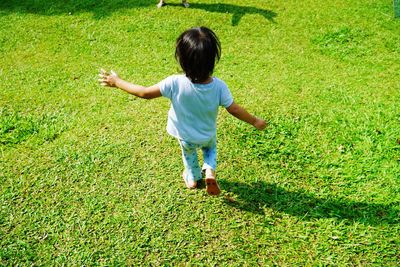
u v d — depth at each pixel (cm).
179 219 296
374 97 420
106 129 381
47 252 274
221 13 591
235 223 293
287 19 575
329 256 271
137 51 507
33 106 411
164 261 269
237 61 483
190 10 600
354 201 309
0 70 471
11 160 348
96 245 279
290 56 495
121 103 415
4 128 379
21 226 292
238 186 322
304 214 299
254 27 556
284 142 363
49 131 377
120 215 299
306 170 337
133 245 278
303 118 392
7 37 539
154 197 313
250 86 439
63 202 310
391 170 332
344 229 288
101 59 491
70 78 456
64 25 567
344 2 618
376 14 581
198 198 312
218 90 247
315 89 434
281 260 270
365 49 504
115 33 545
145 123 388
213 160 284
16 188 322
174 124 271
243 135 371
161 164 343
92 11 602
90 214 300
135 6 614
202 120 261
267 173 334
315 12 592
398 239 280
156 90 253
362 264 266
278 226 291
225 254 273
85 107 409
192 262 268
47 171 337
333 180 327
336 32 536
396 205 305
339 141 363
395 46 508
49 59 493
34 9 612
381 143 358
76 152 354
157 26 558
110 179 329
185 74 241
